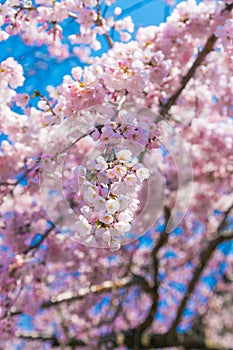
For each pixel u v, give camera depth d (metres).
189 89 5.27
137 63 3.36
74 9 3.98
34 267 5.02
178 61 4.56
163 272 6.74
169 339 4.88
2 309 4.79
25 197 4.87
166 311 6.86
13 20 4.02
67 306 6.36
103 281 6.17
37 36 5.09
